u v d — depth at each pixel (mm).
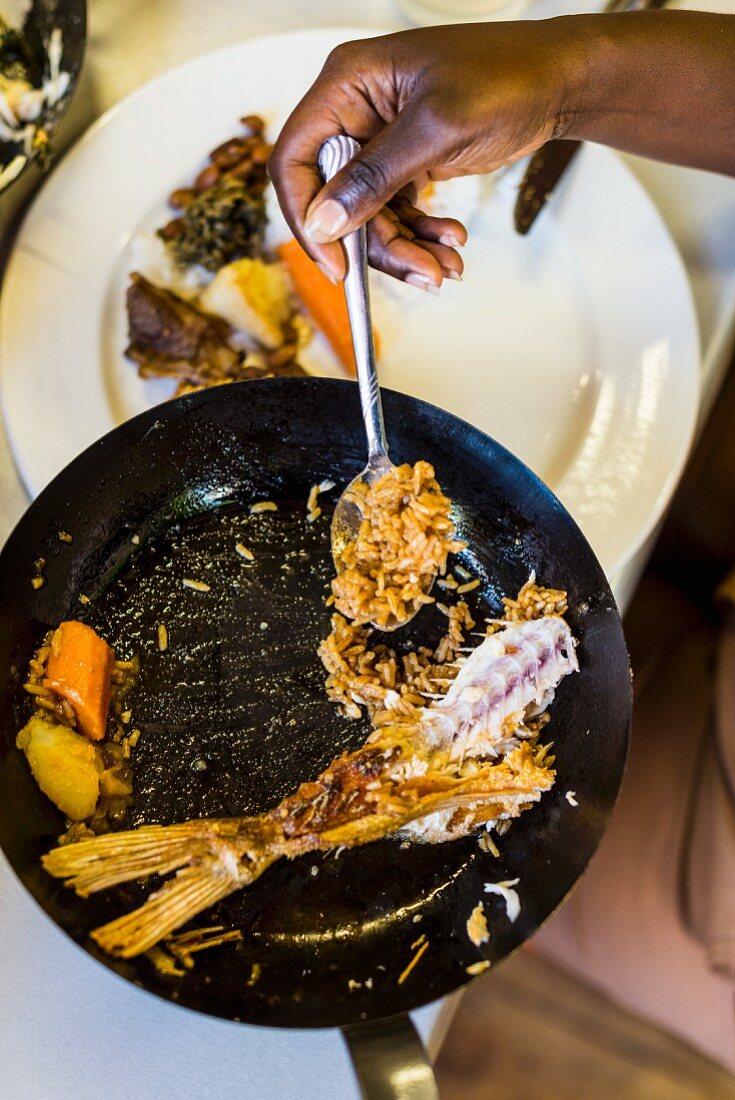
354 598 435
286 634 448
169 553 455
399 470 425
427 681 438
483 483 453
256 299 537
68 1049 394
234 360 534
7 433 497
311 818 397
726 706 609
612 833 617
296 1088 395
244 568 458
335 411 453
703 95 460
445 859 408
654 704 646
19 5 489
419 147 376
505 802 408
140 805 412
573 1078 714
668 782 620
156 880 391
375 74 401
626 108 458
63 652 407
